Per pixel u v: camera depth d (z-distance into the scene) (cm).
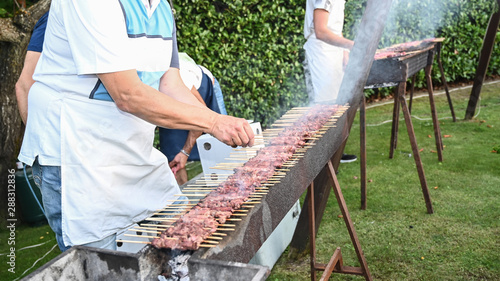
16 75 359
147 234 191
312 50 412
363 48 265
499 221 312
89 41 149
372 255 286
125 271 128
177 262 131
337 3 392
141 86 156
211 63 532
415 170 424
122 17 158
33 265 312
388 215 340
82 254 131
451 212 334
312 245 244
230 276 116
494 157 434
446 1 640
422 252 284
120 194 183
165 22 184
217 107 330
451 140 499
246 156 228
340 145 251
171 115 159
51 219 189
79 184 174
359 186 402
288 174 174
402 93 342
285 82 575
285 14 552
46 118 175
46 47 175
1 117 365
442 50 684
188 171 484
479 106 609
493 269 257
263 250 269
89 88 170
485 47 529
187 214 148
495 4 501
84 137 172
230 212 145
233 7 521
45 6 354
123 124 177
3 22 346
